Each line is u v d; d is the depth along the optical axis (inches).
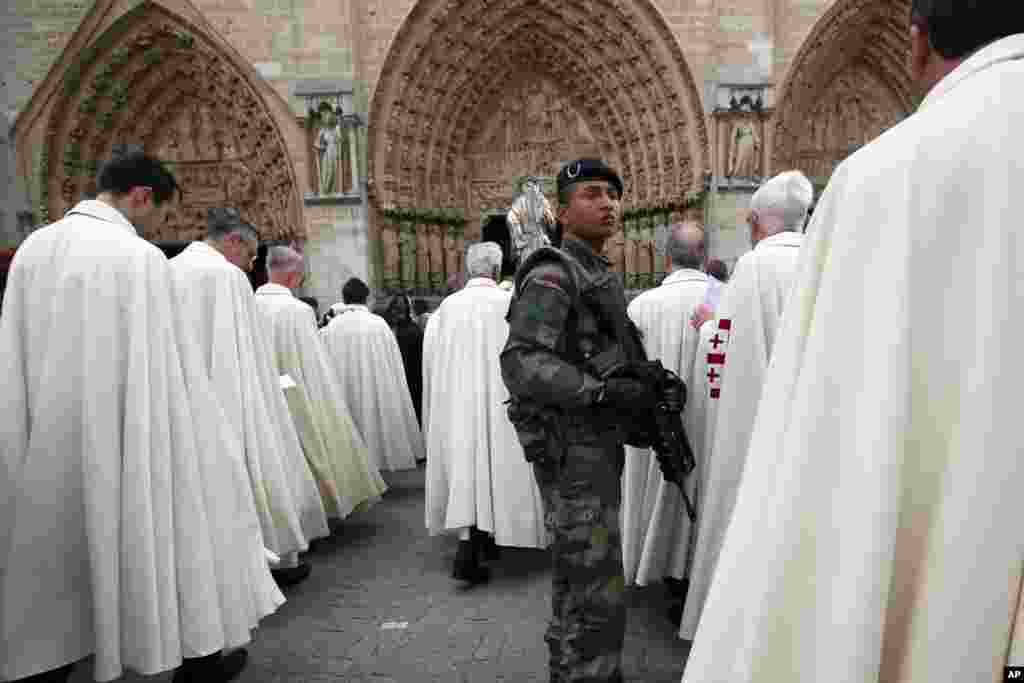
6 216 556.1
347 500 189.0
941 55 38.4
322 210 542.3
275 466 146.5
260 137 560.1
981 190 32.5
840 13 537.0
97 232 90.5
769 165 539.5
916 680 32.2
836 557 32.8
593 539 84.4
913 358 33.3
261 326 153.6
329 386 192.9
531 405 85.7
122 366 88.0
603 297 87.2
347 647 126.3
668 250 143.6
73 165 574.9
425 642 127.7
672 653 118.4
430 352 208.5
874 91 608.7
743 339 101.8
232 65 545.3
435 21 551.5
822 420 34.4
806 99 583.8
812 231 38.8
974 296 32.3
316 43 533.6
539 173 629.0
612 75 583.5
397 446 260.2
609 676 84.0
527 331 81.8
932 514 33.1
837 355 34.6
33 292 87.6
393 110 558.9
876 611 31.4
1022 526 30.7
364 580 162.9
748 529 36.5
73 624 84.9
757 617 34.4
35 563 82.4
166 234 603.2
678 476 96.8
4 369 85.2
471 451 153.9
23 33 548.7
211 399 100.2
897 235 33.5
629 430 91.1
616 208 91.9
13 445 84.4
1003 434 31.2
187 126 601.6
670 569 127.6
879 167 35.3
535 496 152.9
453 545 187.8
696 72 536.1
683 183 560.1
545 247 86.5
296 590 157.1
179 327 97.3
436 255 611.2
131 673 118.3
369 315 262.4
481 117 630.5
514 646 125.0
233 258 154.1
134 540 85.6
